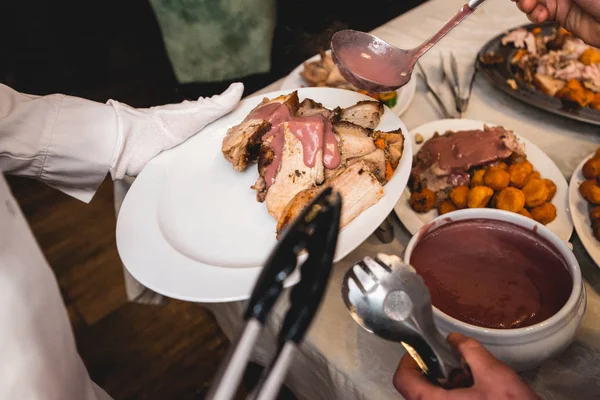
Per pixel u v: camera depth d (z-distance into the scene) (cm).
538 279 81
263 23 262
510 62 152
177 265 102
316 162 114
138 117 126
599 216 103
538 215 107
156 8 252
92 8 372
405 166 115
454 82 154
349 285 65
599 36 124
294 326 45
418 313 63
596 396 85
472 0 114
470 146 118
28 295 83
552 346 73
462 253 86
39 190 296
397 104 146
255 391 44
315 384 114
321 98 138
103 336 225
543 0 130
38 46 355
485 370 62
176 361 213
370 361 92
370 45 126
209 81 278
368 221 104
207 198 121
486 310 79
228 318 145
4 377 75
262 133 121
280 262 45
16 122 114
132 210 115
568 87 139
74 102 123
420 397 64
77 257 258
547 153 130
